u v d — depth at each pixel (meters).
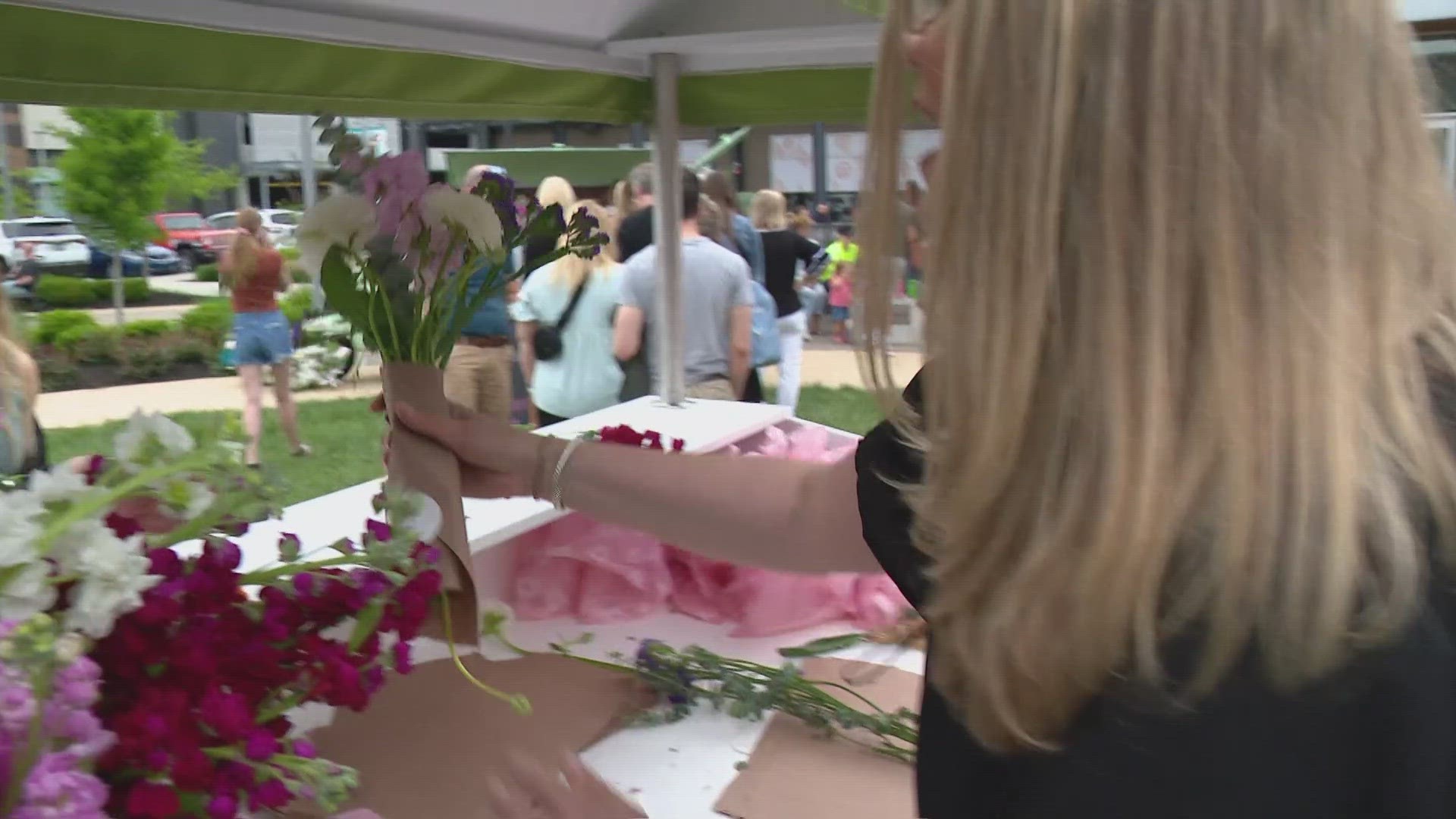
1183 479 0.52
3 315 1.28
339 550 0.83
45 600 0.58
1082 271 0.54
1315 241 0.51
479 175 1.28
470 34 1.67
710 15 1.91
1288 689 0.52
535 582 1.65
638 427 2.06
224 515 0.75
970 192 0.58
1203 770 0.53
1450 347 0.57
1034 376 0.56
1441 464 0.52
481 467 1.09
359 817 0.92
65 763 0.58
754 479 0.98
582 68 1.95
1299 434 0.51
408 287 1.08
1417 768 0.51
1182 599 0.53
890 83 0.69
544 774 1.14
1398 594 0.50
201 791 0.66
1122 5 0.54
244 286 4.98
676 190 2.24
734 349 2.91
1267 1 0.53
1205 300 0.52
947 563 0.61
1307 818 0.52
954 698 0.61
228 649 0.72
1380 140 0.54
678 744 1.30
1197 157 0.52
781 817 1.15
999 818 0.60
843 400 6.45
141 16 1.20
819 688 1.41
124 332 7.66
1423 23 2.08
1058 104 0.54
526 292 3.18
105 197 7.28
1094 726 0.56
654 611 1.69
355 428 6.00
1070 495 0.54
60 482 0.62
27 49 1.12
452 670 1.40
